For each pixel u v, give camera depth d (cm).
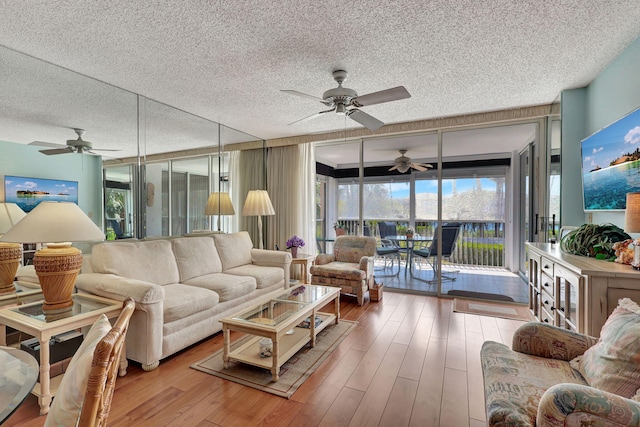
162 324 235
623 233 228
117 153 317
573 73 275
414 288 462
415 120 422
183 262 329
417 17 195
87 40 220
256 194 460
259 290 352
